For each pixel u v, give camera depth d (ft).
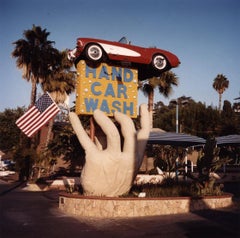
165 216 36.81
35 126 50.31
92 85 43.52
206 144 46.16
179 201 39.04
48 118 50.93
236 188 68.23
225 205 42.98
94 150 39.68
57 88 98.53
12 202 48.93
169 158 53.78
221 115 151.12
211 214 37.73
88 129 76.38
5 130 146.41
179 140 64.34
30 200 51.42
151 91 102.01
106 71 44.50
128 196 39.24
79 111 42.78
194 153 116.06
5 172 123.24
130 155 39.75
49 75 98.27
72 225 32.12
